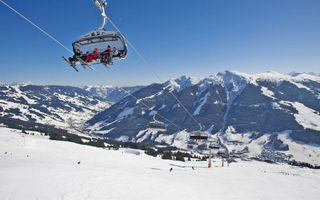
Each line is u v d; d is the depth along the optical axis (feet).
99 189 76.54
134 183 95.61
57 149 412.98
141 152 599.16
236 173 222.89
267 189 133.39
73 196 65.82
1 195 63.46
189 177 162.71
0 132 500.74
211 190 108.58
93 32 51.55
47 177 89.15
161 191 85.81
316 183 185.37
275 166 438.40
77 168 132.26
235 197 98.84
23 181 79.61
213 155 634.02
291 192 130.93
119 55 52.11
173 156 566.36
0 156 236.63
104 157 348.38
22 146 401.08
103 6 49.26
